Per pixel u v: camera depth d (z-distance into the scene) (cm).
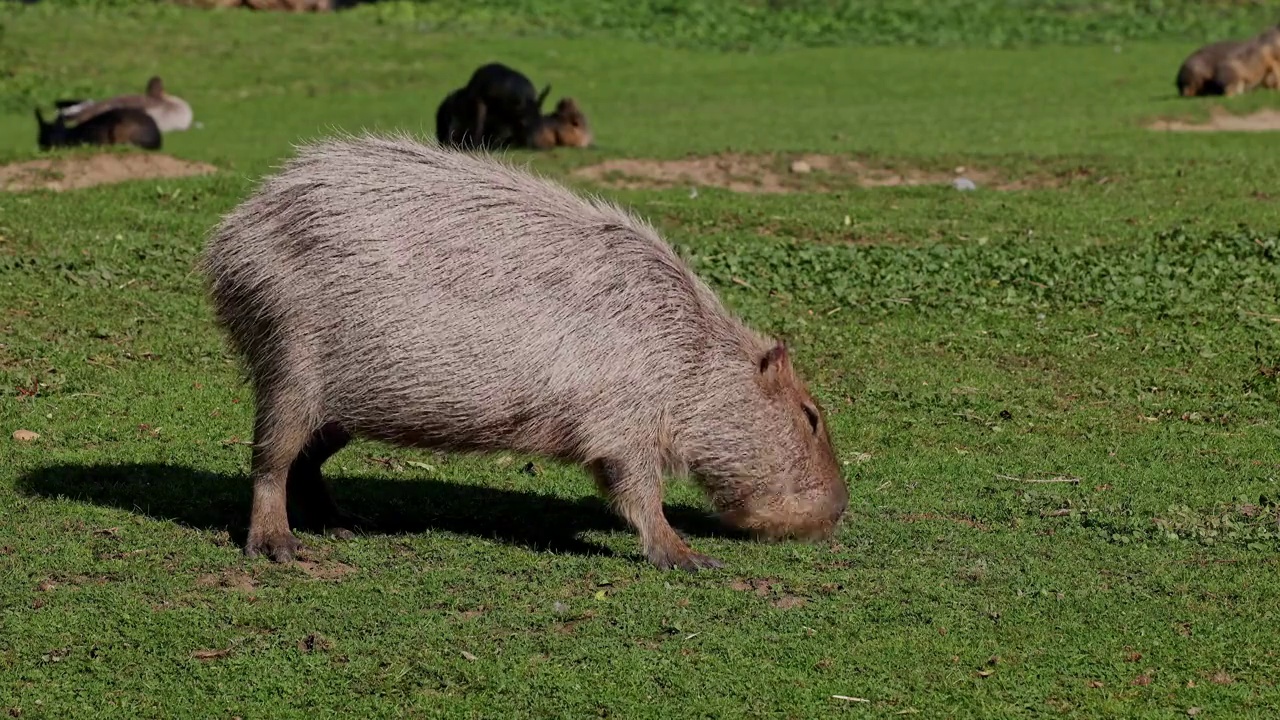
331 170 677
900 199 1619
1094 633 630
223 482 822
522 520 783
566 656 602
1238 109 2245
